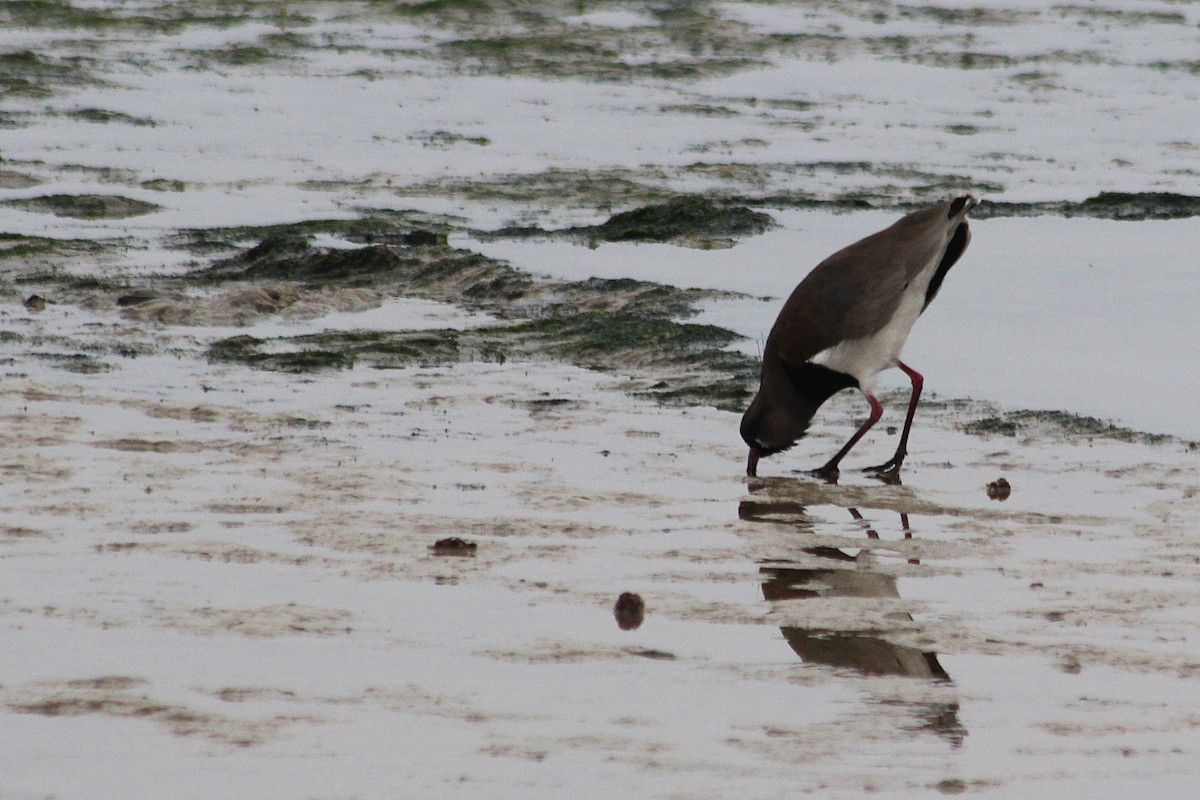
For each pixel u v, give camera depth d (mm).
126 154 31953
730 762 6922
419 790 6594
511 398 15320
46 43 45031
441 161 32031
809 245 23234
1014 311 18078
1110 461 12867
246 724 7320
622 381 16125
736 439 13938
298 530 10727
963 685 7930
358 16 50812
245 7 51375
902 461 13016
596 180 29844
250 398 15188
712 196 27891
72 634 8539
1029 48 46938
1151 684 7957
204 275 21781
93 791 6555
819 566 10133
